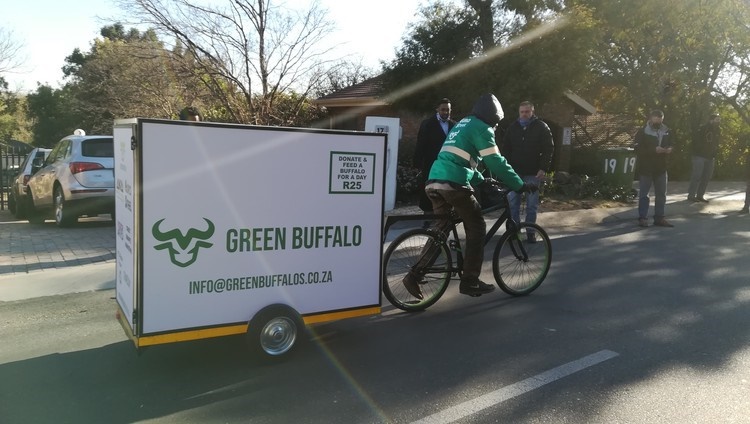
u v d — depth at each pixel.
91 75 22.11
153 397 3.80
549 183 13.45
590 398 3.75
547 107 18.55
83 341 4.78
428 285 5.65
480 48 15.36
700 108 21.11
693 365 4.26
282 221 4.24
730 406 3.64
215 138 3.93
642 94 22.23
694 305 5.69
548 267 6.25
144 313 3.85
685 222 10.97
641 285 6.41
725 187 18.30
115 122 4.30
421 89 15.54
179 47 11.98
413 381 4.03
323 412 3.60
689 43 19.09
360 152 4.50
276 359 4.31
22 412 3.60
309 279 4.42
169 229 3.85
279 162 4.18
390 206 9.31
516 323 5.22
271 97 12.31
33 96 46.28
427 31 15.64
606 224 10.75
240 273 4.14
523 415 3.53
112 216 12.20
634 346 4.64
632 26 18.95
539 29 14.01
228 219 4.04
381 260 4.73
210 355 4.47
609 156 13.65
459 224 5.67
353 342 4.77
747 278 6.68
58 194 10.77
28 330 5.04
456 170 5.17
